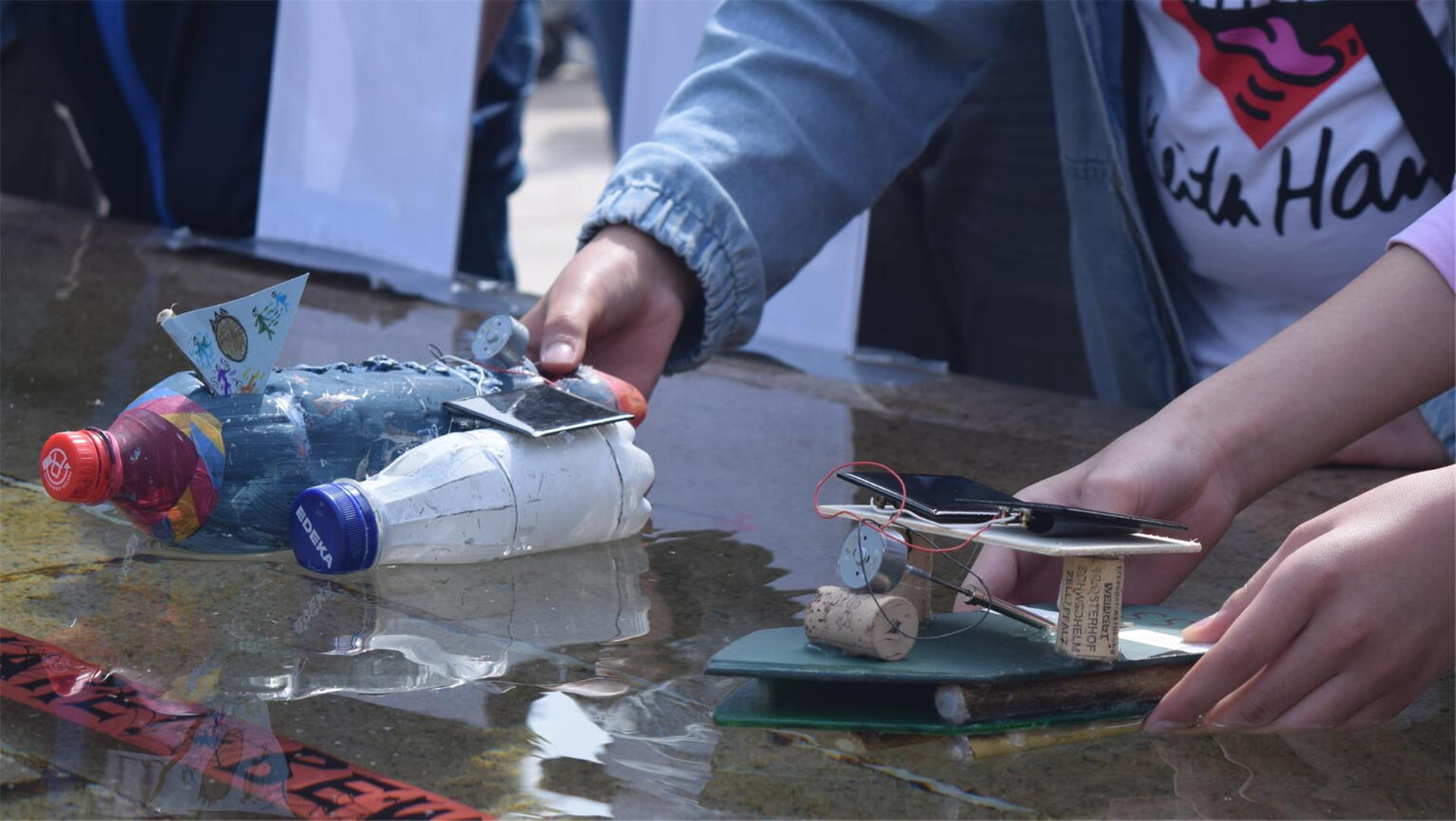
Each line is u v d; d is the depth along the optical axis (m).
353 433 1.08
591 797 0.73
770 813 0.72
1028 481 1.46
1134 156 1.88
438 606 1.01
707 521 1.28
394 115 2.65
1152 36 1.78
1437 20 1.53
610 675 0.90
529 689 0.87
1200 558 1.02
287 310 1.05
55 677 0.85
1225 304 1.91
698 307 1.45
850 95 1.48
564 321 1.23
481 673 0.89
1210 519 0.99
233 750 0.76
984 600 0.89
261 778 0.73
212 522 1.05
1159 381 1.94
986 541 0.82
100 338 1.83
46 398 1.52
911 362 2.15
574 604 1.04
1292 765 0.80
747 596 1.08
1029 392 1.94
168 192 3.05
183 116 2.99
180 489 1.02
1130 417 1.80
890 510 0.87
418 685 0.87
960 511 0.84
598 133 9.31
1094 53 1.76
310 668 0.89
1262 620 0.82
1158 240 1.94
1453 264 0.99
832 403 1.81
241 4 2.87
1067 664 0.82
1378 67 1.53
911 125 1.55
